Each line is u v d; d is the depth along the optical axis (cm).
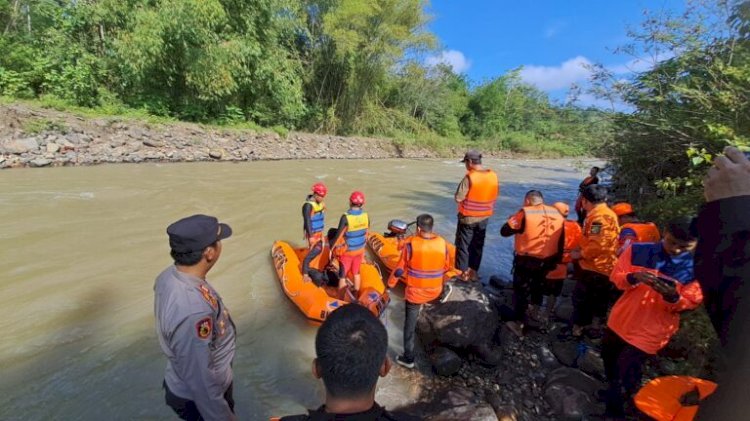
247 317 468
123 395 330
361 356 118
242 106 1856
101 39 1471
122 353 383
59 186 922
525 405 336
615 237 384
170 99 1599
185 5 1388
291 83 1920
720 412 66
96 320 434
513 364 390
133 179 1061
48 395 326
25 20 1399
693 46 428
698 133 423
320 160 1920
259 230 776
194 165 1374
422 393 353
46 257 576
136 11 1393
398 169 1883
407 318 377
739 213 76
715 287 75
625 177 650
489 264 672
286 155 1805
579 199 698
